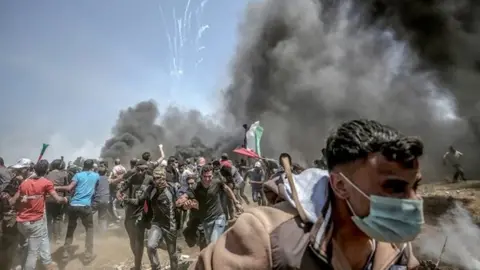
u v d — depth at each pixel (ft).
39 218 19.92
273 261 3.36
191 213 19.71
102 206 31.86
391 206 3.19
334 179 3.48
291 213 3.62
